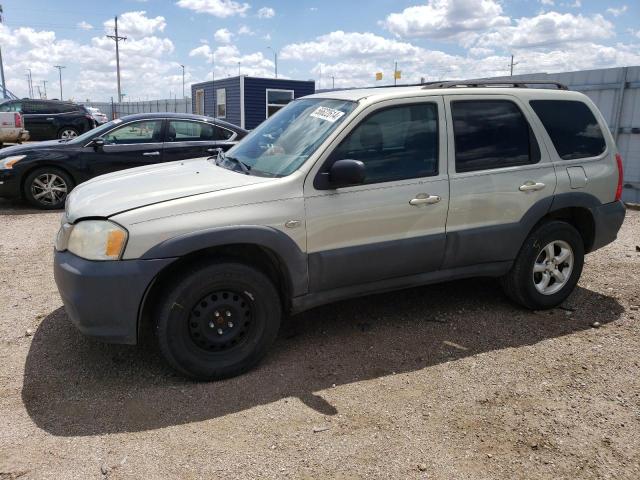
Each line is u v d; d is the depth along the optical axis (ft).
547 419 10.65
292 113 14.76
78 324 11.16
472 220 14.02
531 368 12.60
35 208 30.25
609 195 16.06
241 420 10.56
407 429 10.31
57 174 29.84
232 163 13.96
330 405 11.09
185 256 11.71
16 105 70.38
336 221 12.45
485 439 10.05
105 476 8.98
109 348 13.41
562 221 15.44
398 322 14.99
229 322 11.95
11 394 11.39
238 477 9.00
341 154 12.57
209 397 11.36
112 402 11.15
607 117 34.37
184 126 32.22
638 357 13.14
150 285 11.02
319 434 10.14
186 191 11.75
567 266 15.88
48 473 9.04
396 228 13.12
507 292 15.66
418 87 14.19
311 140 12.94
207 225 11.26
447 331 14.49
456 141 13.85
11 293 16.99
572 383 11.96
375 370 12.50
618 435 10.17
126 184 12.78
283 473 9.09
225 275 11.58
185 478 8.96
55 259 11.73
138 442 9.87
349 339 13.98
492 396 11.46
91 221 11.17
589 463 9.41
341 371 12.43
